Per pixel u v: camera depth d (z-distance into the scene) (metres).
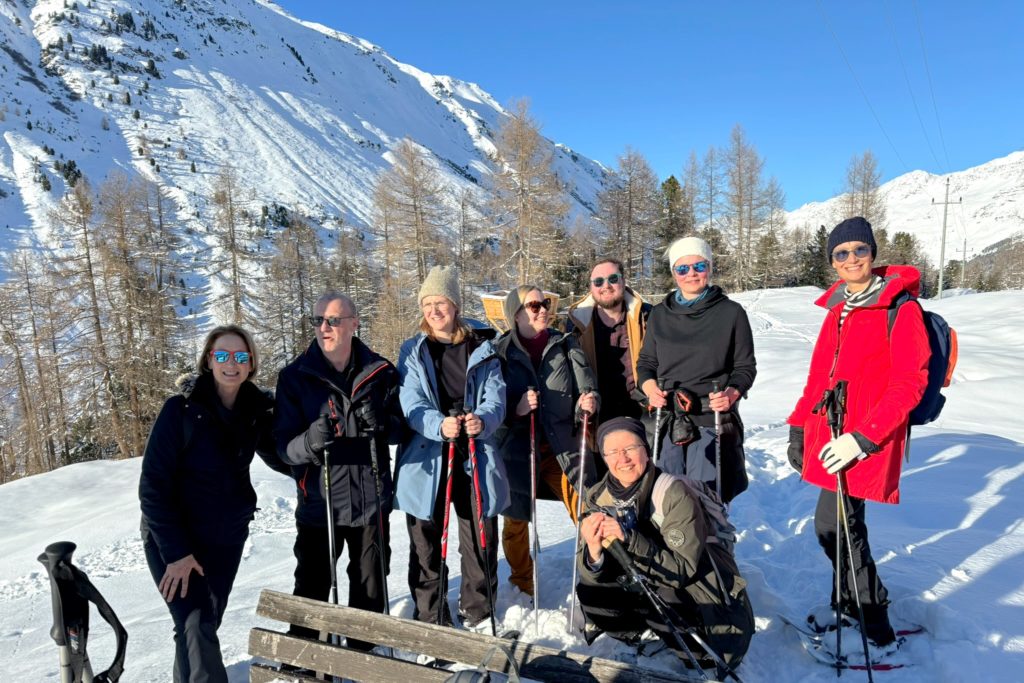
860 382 2.80
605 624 3.02
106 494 10.39
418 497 3.32
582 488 3.45
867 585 2.84
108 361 26.17
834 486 2.88
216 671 2.72
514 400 3.77
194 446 2.80
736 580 2.81
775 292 36.00
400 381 3.41
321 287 42.22
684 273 3.42
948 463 5.94
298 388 3.16
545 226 27.98
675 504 2.74
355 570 3.19
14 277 38.81
